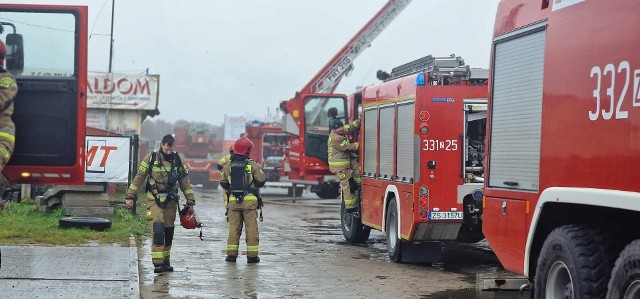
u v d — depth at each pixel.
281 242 15.37
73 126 7.02
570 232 6.63
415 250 12.63
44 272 9.71
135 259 10.96
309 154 19.64
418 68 13.02
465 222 12.02
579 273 6.41
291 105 28.44
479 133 12.30
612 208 6.21
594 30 6.38
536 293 7.08
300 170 25.16
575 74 6.62
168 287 10.02
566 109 6.74
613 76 6.06
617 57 6.03
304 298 9.48
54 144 7.00
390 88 13.34
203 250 13.62
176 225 17.77
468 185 11.95
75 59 7.07
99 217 15.71
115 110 30.48
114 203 18.05
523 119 7.59
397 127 12.88
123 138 16.91
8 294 8.34
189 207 11.41
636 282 5.72
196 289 9.91
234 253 12.34
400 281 10.84
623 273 5.87
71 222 13.97
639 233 6.30
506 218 7.86
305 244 15.17
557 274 6.83
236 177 12.30
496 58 8.28
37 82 6.97
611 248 6.46
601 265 6.39
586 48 6.48
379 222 13.72
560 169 6.79
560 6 6.99
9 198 17.08
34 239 12.62
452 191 11.96
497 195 8.06
